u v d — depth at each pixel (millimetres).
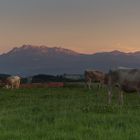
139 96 42750
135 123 20547
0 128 19703
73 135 17469
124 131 18281
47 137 17203
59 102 35312
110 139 16594
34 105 33031
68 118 22250
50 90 56781
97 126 19484
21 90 57875
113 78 38062
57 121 21281
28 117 23344
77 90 56375
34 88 64750
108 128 19156
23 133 18141
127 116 22859
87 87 66562
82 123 20688
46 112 26281
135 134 17422
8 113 26359
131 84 37656
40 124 20734
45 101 37094
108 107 26938
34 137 17234
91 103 33906
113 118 22062
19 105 33688
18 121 22016
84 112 25375
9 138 17141
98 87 64875
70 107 29516
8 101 38438
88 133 17906
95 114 23953
